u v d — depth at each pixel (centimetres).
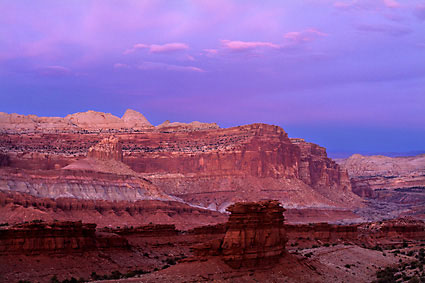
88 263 9906
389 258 12625
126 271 10075
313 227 15438
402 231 16150
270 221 8819
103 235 11056
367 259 12119
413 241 15575
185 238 13662
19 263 9131
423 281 9875
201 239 13775
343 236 15400
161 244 12775
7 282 8569
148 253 11856
